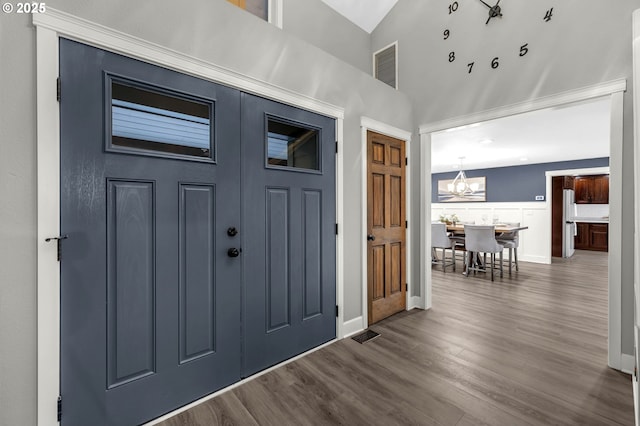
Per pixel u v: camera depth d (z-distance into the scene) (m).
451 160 6.40
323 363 2.09
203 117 1.72
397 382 1.85
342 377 1.91
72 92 1.30
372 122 2.77
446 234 5.06
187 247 1.64
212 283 1.73
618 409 1.58
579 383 1.83
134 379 1.47
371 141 2.80
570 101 2.25
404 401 1.67
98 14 1.35
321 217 2.35
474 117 2.83
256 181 1.94
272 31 2.02
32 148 1.22
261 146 1.97
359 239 2.68
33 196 1.22
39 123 1.22
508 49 2.60
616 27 2.06
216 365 1.75
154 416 1.52
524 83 2.50
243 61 1.86
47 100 1.24
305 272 2.24
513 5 2.57
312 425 1.49
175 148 1.62
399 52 3.53
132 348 1.46
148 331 1.51
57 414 1.27
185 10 1.62
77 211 1.31
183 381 1.62
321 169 2.35
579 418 1.52
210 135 1.74
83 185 1.33
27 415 1.22
